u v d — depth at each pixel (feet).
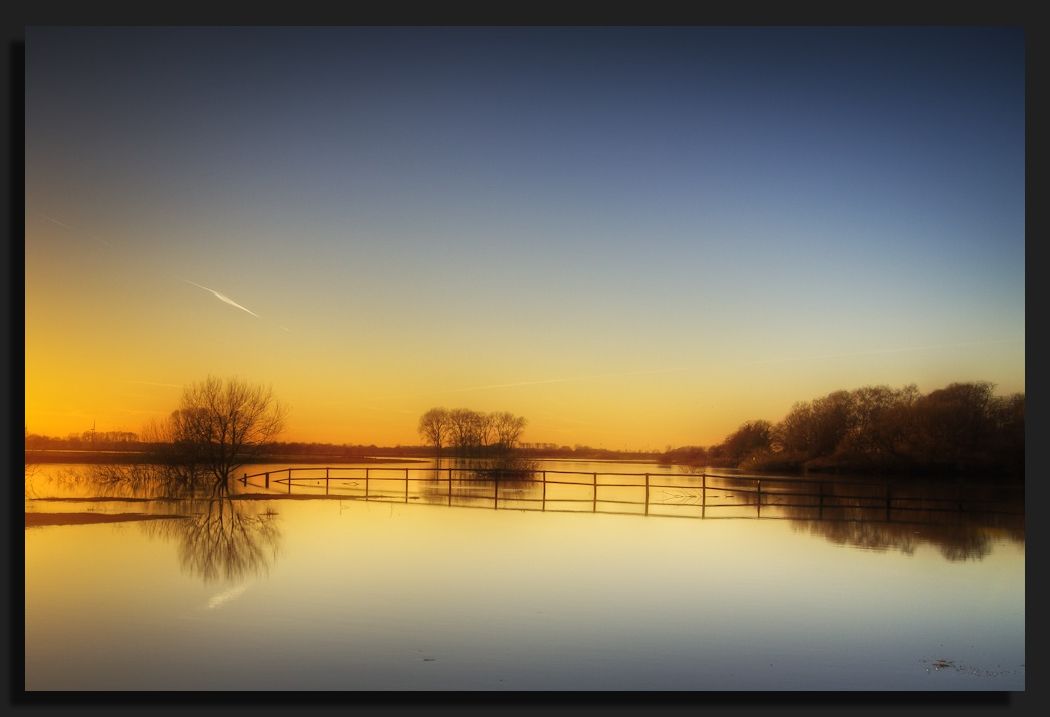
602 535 82.79
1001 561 68.64
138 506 110.42
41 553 69.97
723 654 42.96
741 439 227.40
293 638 45.14
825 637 45.93
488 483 177.99
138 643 44.32
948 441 169.37
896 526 92.89
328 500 121.49
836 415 195.93
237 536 80.33
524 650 43.45
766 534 84.74
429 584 57.98
